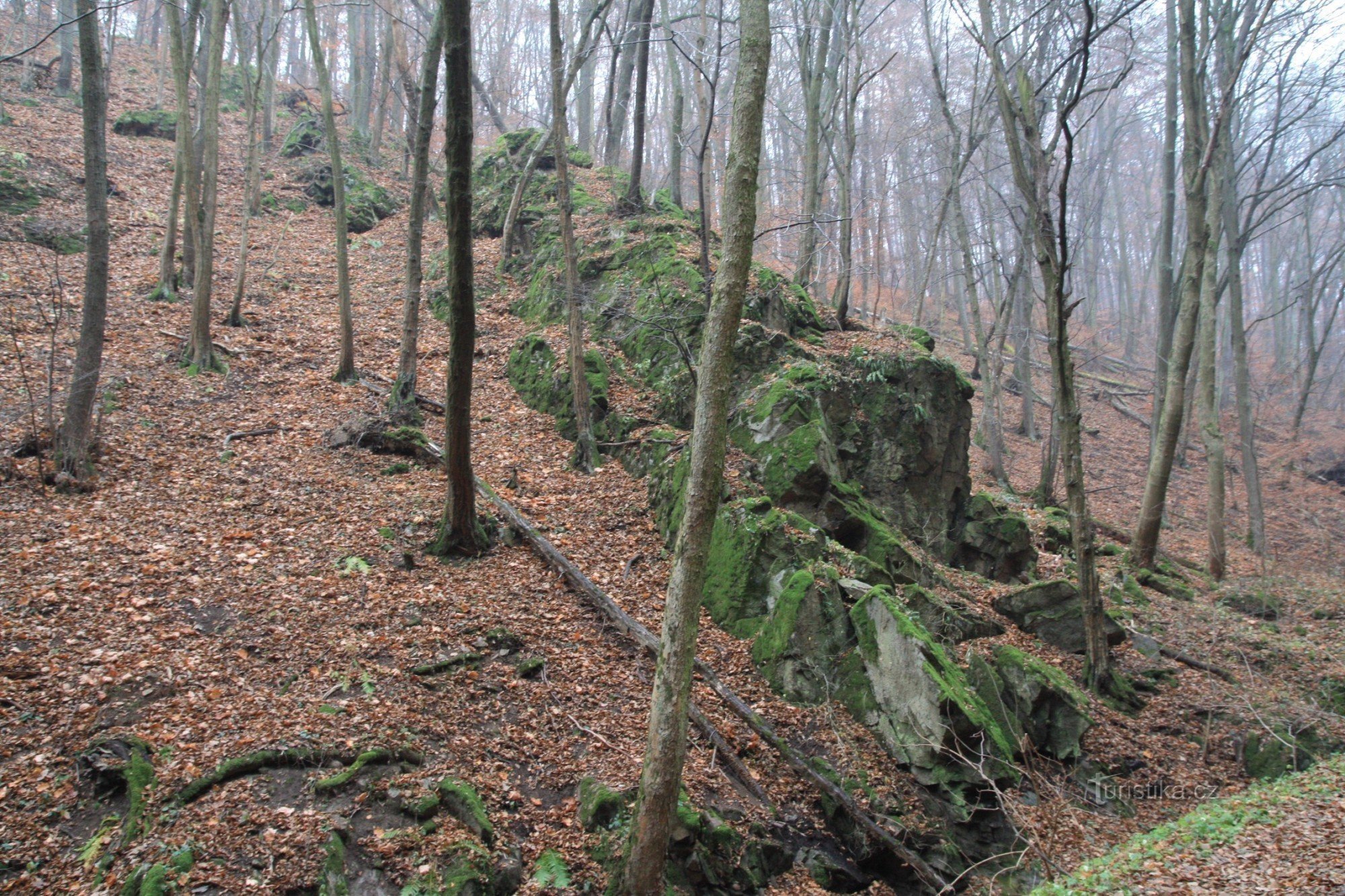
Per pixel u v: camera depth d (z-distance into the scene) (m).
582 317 16.61
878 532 11.94
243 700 7.18
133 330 14.64
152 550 9.06
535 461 13.05
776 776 8.23
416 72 31.62
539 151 19.86
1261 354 39.38
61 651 7.21
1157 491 16.02
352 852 6.08
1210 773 10.03
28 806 5.82
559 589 10.13
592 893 6.41
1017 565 14.63
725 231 6.19
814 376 13.17
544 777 7.38
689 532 6.14
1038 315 38.41
